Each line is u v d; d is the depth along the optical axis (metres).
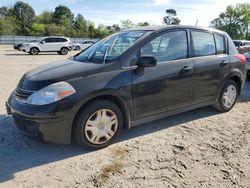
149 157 3.88
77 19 95.00
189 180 3.35
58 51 26.78
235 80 5.91
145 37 4.43
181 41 4.85
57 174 3.45
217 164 3.73
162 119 5.36
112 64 4.11
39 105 3.65
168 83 4.57
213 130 4.88
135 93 4.22
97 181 3.31
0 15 97.56
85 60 4.55
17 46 30.92
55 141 3.75
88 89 3.80
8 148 4.08
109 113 4.07
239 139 4.52
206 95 5.26
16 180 3.31
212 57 5.27
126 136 4.56
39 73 4.11
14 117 3.93
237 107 6.27
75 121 3.84
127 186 3.21
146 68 4.32
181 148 4.16
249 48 17.34
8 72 11.59
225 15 83.56
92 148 4.02
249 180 3.38
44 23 96.25
